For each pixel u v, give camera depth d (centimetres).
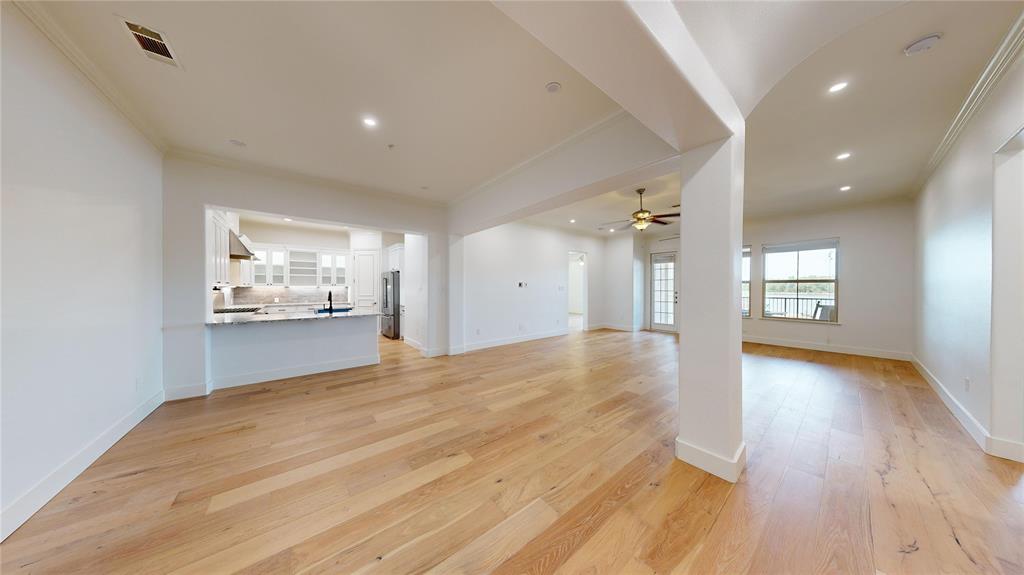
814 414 286
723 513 163
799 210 548
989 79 201
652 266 802
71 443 188
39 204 169
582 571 131
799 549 141
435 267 516
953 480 187
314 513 163
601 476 194
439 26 166
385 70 200
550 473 197
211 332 354
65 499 171
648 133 239
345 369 439
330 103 235
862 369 431
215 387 355
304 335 413
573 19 105
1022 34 166
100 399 216
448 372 424
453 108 241
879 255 496
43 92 171
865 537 147
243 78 208
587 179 284
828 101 231
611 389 355
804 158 332
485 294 592
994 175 213
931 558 135
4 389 149
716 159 192
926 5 151
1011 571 129
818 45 160
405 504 170
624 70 130
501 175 379
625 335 719
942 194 322
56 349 178
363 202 439
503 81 210
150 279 286
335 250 773
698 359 202
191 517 159
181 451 221
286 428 257
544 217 616
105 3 152
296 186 386
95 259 212
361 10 156
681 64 130
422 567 132
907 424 264
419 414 287
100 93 214
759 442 235
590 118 255
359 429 257
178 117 254
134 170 259
